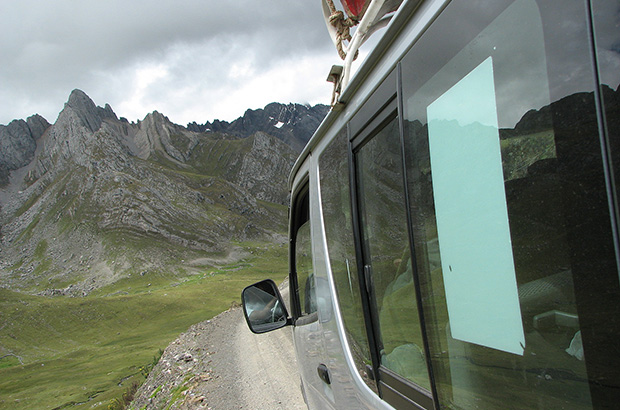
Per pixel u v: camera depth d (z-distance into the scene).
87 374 89.31
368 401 2.05
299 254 3.75
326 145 2.35
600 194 0.81
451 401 1.34
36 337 129.25
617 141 0.78
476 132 1.12
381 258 1.73
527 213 0.98
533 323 0.99
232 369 9.70
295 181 3.46
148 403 9.68
